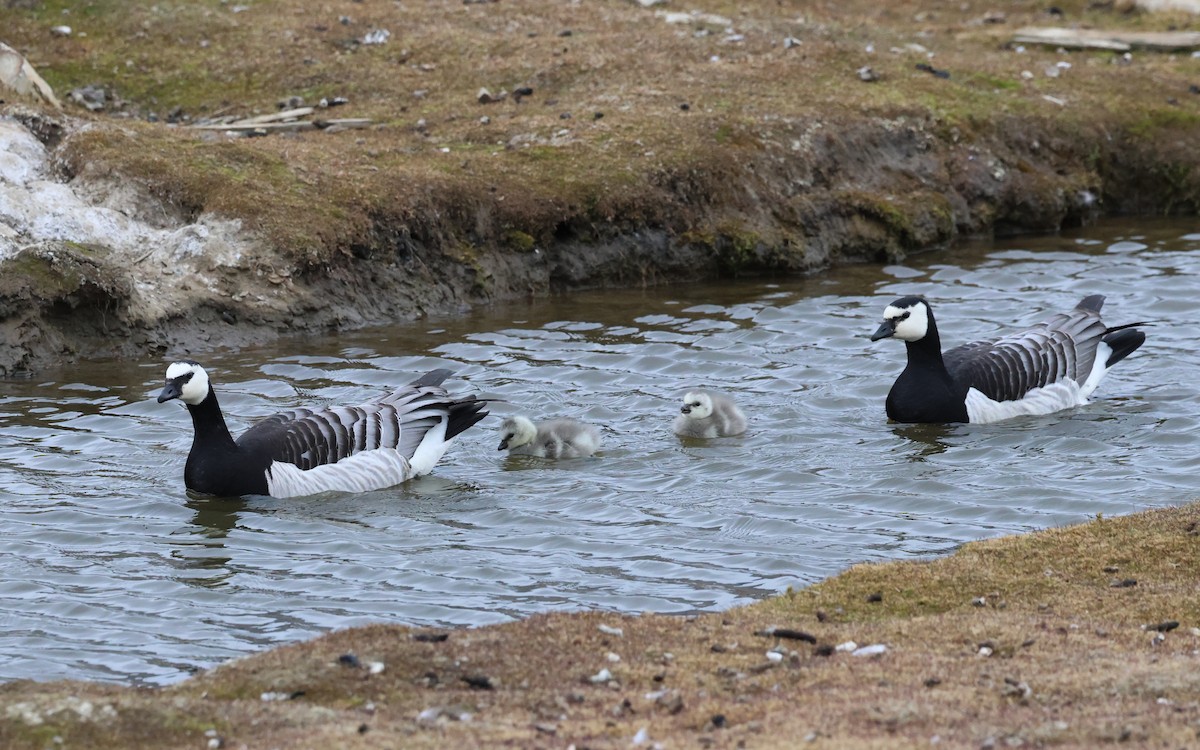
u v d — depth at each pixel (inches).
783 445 625.6
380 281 866.8
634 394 705.0
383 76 1084.5
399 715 342.0
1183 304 843.4
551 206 919.7
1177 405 669.3
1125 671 358.6
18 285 767.7
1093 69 1206.9
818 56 1150.3
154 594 472.4
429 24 1171.9
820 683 358.9
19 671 410.9
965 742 315.6
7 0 1145.4
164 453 629.9
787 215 971.9
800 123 1029.2
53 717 331.3
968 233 1042.7
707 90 1067.9
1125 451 604.1
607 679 365.1
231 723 333.1
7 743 321.1
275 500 570.9
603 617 410.6
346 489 581.6
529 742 321.4
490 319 854.5
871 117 1053.8
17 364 755.4
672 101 1045.8
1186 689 345.7
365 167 921.5
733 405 644.1
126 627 445.1
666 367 748.6
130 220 859.4
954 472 581.3
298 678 362.6
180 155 900.6
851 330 806.5
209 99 1063.0
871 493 560.1
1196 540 468.1
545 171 944.9
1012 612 417.4
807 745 314.7
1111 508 530.0
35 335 768.3
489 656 378.3
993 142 1075.9
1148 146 1114.1
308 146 948.6
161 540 524.4
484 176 931.3
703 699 350.3
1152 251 984.9
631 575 481.4
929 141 1056.2
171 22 1145.4
